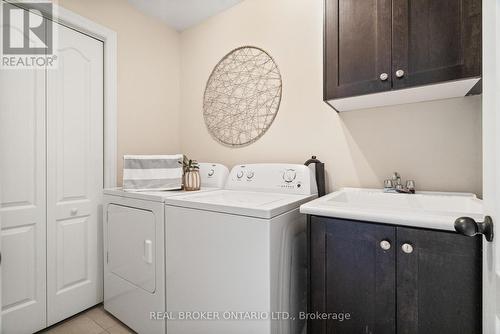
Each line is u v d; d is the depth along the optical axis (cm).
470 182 118
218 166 181
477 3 88
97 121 178
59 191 158
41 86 151
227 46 201
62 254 159
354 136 147
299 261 123
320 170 149
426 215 79
